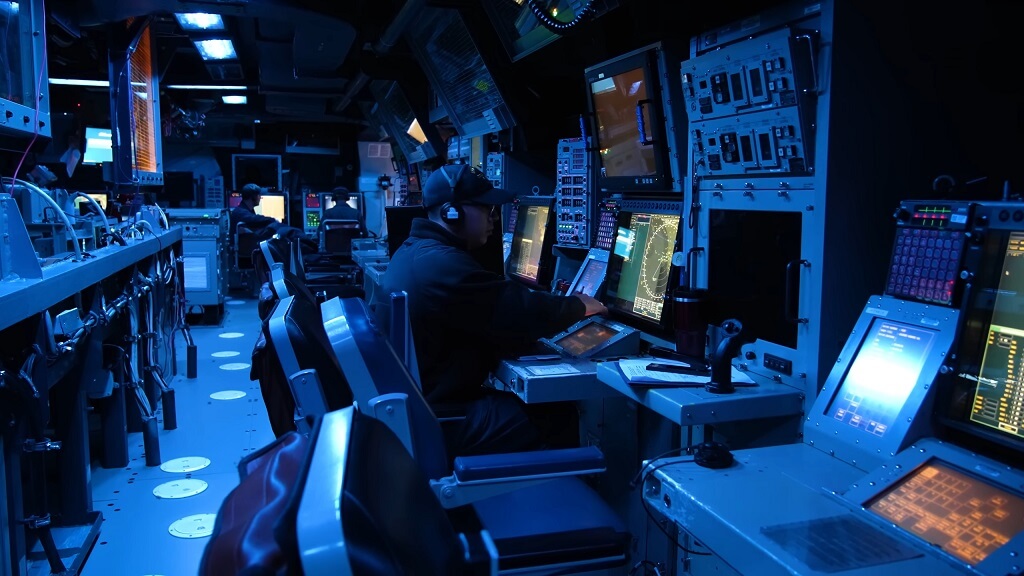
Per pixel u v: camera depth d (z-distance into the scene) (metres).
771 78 2.03
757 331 2.28
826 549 1.27
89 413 4.75
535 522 1.92
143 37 5.87
